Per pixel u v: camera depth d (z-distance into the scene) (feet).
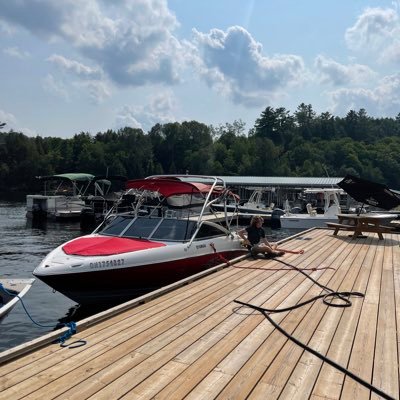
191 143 353.92
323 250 38.09
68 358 13.89
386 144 396.98
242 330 16.78
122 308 18.92
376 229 45.34
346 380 12.67
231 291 22.93
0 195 239.91
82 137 336.49
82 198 108.37
